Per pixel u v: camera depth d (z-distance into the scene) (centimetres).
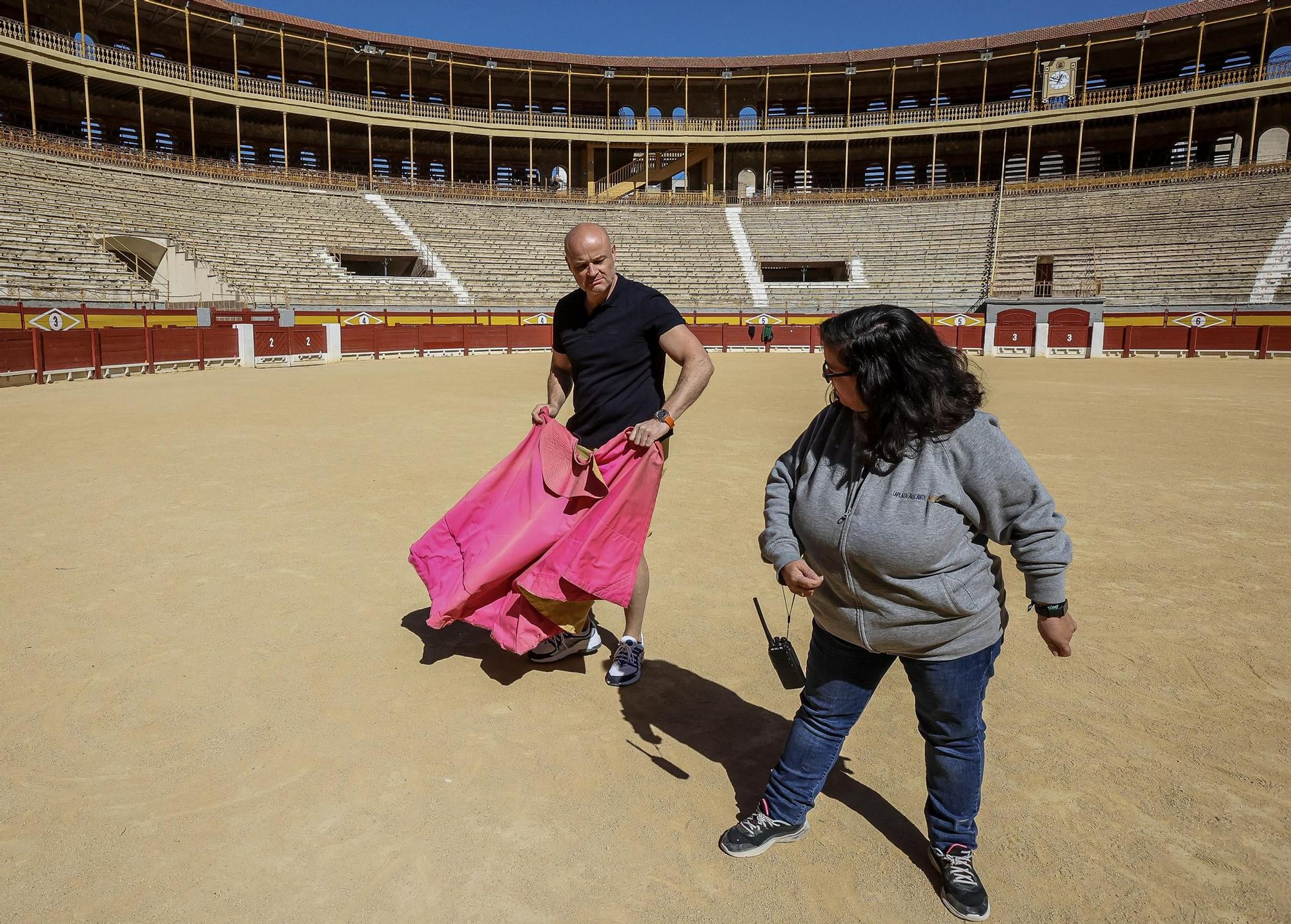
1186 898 184
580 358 292
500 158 4284
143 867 192
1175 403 1269
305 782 229
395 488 605
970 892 180
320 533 480
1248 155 3697
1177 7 3584
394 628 342
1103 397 1352
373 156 4134
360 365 2177
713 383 1653
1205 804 221
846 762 245
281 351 2238
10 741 247
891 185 4025
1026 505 166
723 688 295
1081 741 254
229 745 247
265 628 338
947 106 3888
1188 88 3475
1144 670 305
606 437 293
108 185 2797
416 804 219
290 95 3472
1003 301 2992
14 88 3200
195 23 3344
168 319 2144
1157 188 3381
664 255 3575
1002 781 232
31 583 386
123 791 222
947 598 170
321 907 180
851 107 4275
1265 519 532
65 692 279
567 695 288
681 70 3922
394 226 3350
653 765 241
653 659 320
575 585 276
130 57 3112
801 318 3225
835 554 176
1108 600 379
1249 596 383
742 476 679
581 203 3875
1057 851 201
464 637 337
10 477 629
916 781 235
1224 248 2981
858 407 172
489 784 230
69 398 1215
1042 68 3750
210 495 575
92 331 1639
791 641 337
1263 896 185
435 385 1521
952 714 181
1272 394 1412
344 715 268
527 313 3003
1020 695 286
